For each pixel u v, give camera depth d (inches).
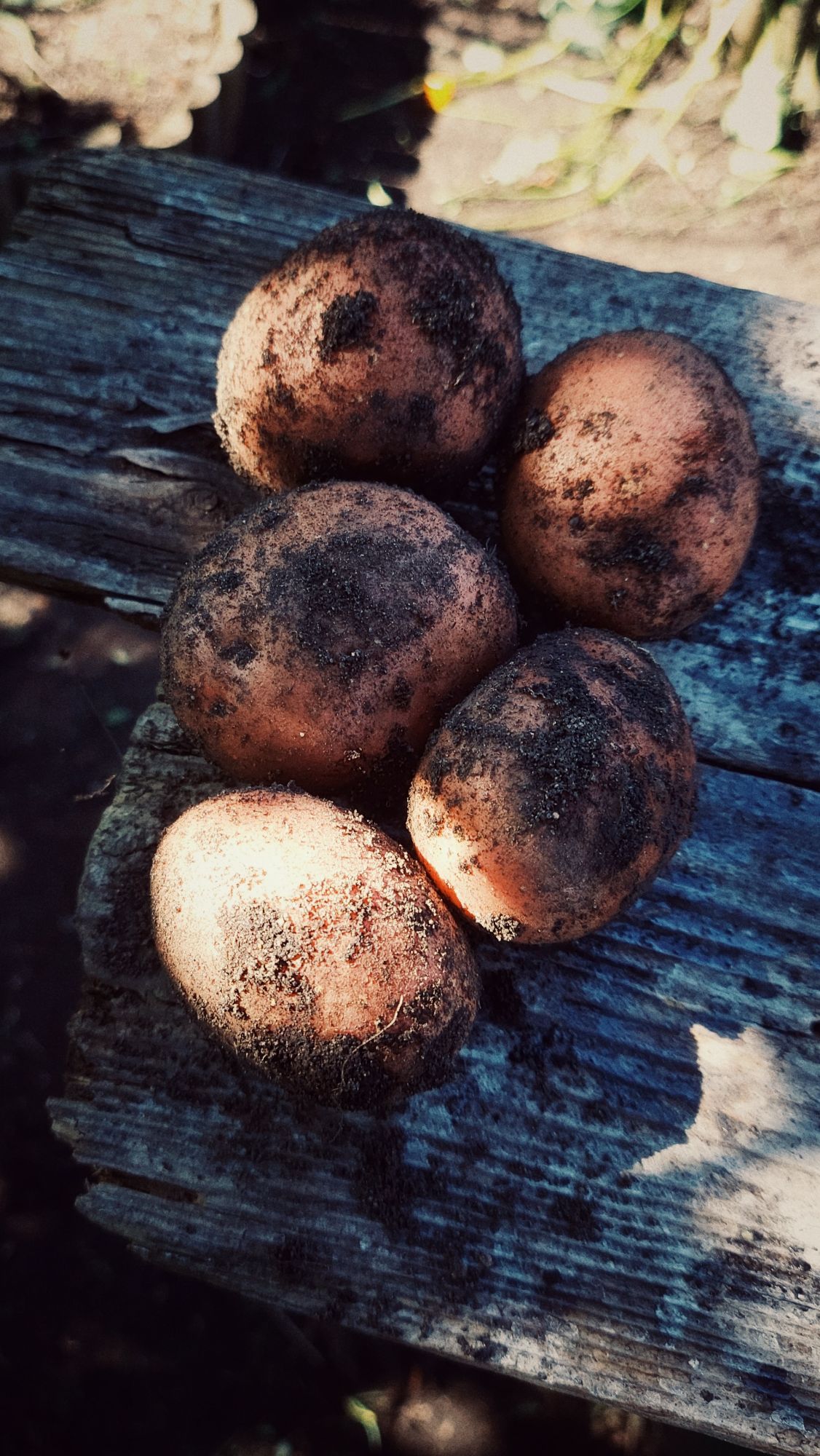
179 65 24.7
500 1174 12.7
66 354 14.9
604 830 10.9
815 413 14.8
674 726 11.4
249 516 11.8
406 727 11.6
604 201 26.3
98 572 14.4
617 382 12.0
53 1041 20.5
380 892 10.9
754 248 25.5
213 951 10.7
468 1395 19.0
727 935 13.4
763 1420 12.3
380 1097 11.0
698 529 11.9
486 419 12.3
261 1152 12.7
